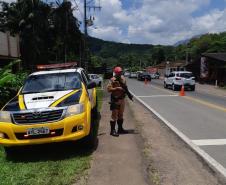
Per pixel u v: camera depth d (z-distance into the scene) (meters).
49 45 28.98
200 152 4.40
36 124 4.05
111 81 5.36
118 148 4.57
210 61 29.28
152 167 3.79
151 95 14.17
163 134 5.56
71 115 4.13
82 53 31.92
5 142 4.09
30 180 3.42
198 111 8.52
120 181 3.35
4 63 16.75
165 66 66.00
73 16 29.48
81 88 4.91
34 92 4.86
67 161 4.03
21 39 24.67
